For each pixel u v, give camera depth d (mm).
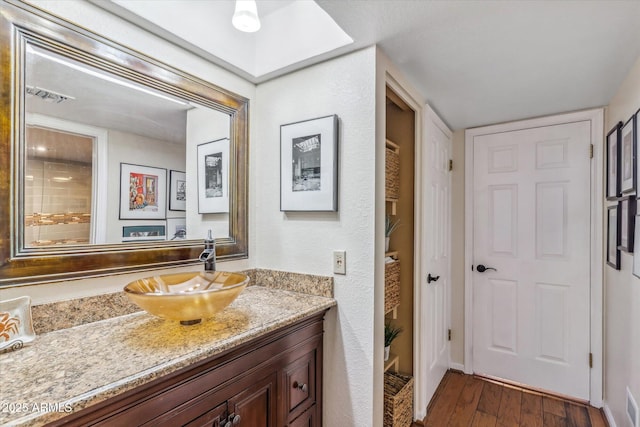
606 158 2041
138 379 746
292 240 1628
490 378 2461
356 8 1148
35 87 987
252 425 1088
